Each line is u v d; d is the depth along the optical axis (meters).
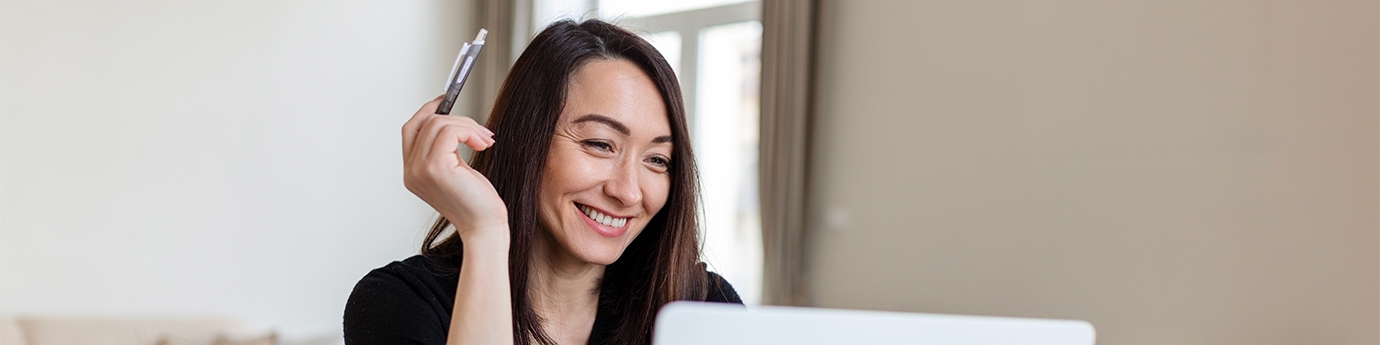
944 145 4.38
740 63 5.04
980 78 4.27
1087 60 3.97
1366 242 3.23
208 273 4.90
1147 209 3.77
